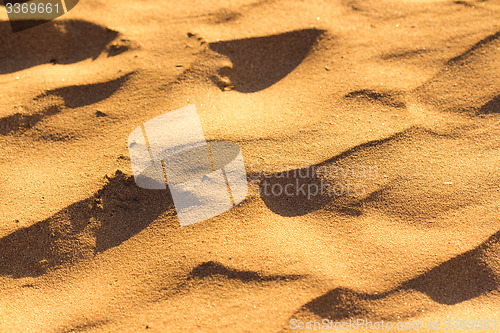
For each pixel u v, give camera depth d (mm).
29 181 1628
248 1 1845
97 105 1700
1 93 1711
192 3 1846
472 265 1563
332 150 1639
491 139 1653
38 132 1678
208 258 1563
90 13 1815
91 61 1766
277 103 1704
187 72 1733
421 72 1723
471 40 1753
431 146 1646
